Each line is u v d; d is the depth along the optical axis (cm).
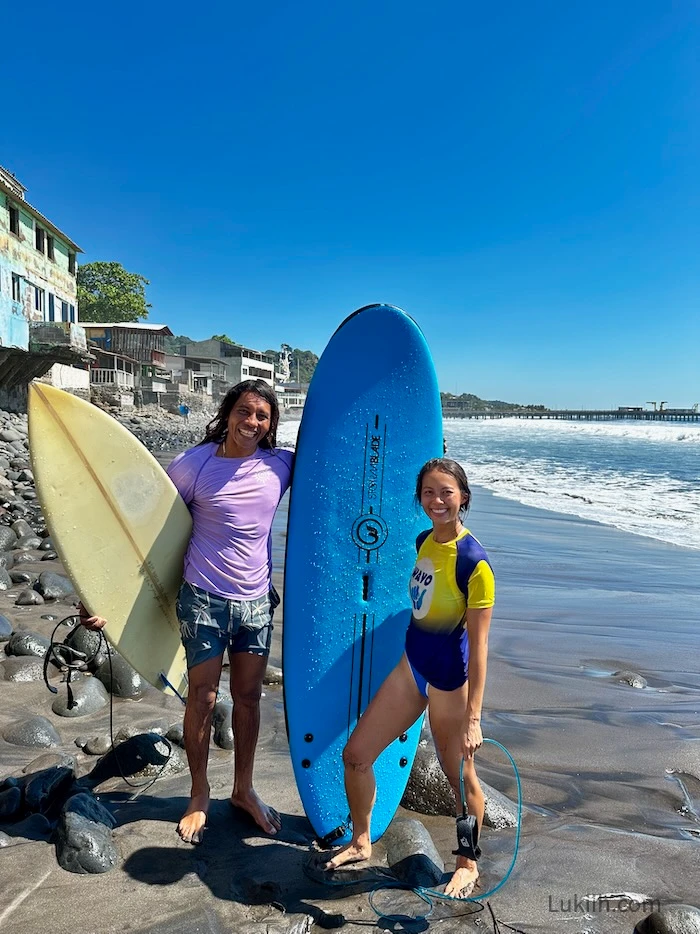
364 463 272
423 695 223
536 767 317
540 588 662
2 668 388
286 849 239
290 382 11106
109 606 252
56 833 231
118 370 3778
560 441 4000
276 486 247
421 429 275
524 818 269
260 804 253
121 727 330
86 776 285
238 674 247
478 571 204
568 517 1088
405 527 273
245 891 215
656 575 715
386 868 230
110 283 5788
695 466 2180
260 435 243
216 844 239
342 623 267
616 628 542
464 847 214
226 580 236
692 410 10331
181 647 273
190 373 5084
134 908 203
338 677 264
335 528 269
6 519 856
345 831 244
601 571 731
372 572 270
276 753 313
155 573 257
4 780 273
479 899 215
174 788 275
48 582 550
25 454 1533
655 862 238
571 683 429
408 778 277
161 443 2581
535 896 217
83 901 205
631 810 279
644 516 1106
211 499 238
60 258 2708
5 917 196
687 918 198
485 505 1223
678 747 340
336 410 272
